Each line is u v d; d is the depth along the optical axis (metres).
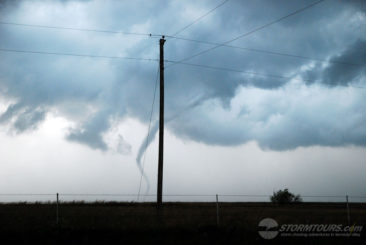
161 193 20.33
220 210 30.27
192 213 24.89
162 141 20.91
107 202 41.78
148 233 16.44
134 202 43.72
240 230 17.67
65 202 39.28
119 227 17.73
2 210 26.31
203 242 14.62
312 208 40.41
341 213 28.25
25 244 13.68
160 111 21.25
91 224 18.56
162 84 21.64
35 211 25.39
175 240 14.91
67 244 13.94
